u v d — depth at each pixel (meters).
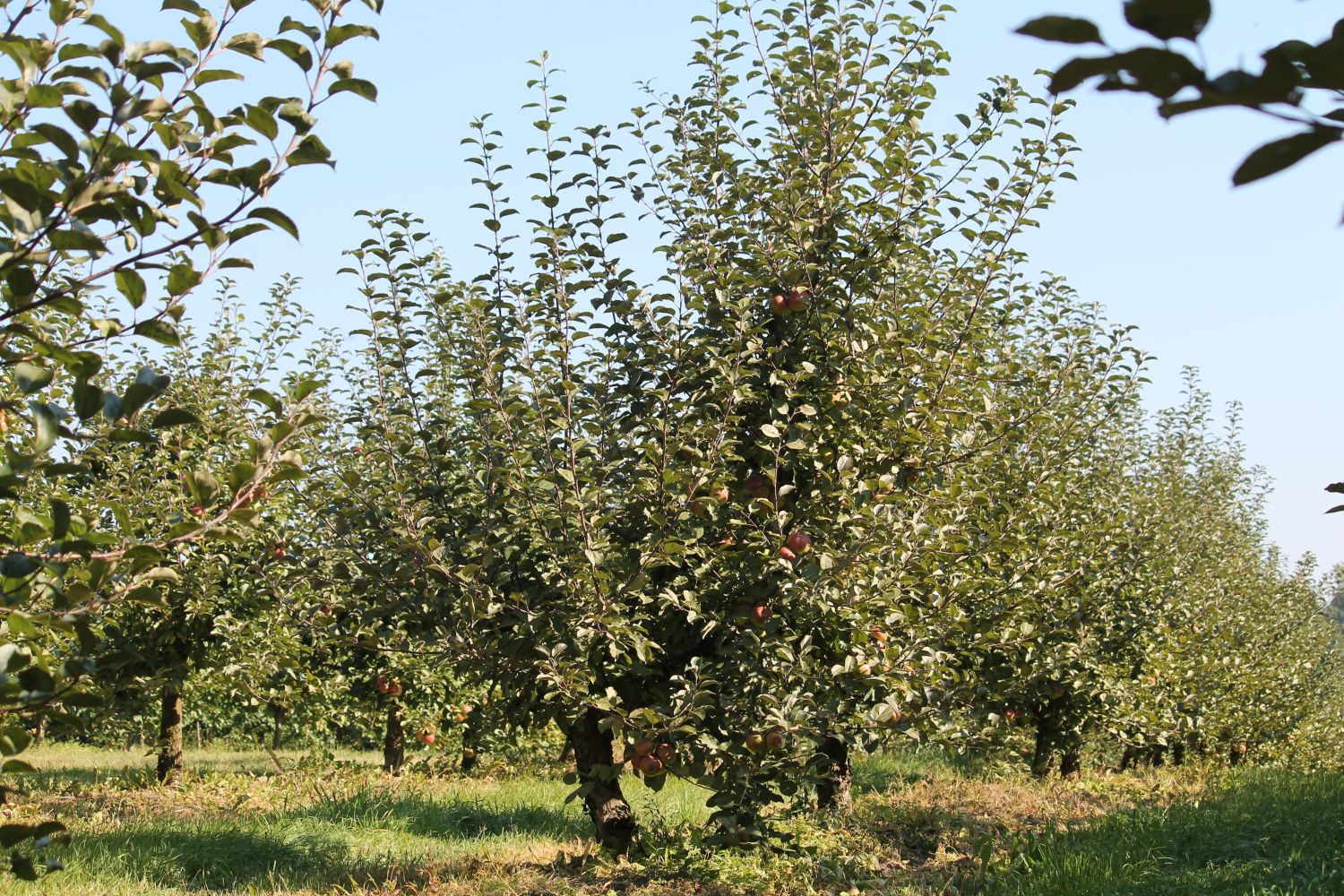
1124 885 6.46
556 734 18.61
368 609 7.43
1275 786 11.23
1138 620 13.51
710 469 6.43
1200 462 17.02
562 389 6.96
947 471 8.05
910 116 7.58
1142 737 13.89
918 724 7.84
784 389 6.88
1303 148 0.96
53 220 2.55
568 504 6.56
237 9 2.67
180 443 11.10
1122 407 13.05
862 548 6.60
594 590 6.49
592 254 7.27
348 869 7.75
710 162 7.88
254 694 13.23
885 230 7.61
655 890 6.69
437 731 15.66
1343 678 26.11
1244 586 17.78
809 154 7.79
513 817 10.32
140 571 2.99
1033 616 10.39
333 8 2.75
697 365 7.11
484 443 7.21
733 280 7.11
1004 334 10.41
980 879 7.10
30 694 2.83
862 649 7.12
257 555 10.16
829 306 7.50
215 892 7.12
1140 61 0.94
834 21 7.69
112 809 10.77
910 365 7.45
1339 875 6.30
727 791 6.59
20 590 2.70
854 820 9.38
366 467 8.38
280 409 3.15
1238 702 17.34
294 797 12.12
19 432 6.89
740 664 6.75
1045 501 10.33
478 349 7.13
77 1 2.84
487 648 6.78
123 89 2.59
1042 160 7.60
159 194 2.79
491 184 7.25
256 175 2.69
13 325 2.67
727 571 6.99
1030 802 11.34
